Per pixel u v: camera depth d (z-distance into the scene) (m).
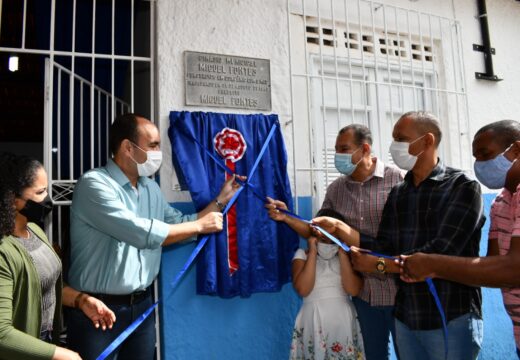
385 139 3.29
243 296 2.42
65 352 1.47
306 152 2.97
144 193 2.17
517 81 3.86
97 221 1.90
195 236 2.32
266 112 2.76
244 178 2.47
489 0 3.85
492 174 1.72
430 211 1.87
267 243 2.52
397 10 3.41
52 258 1.71
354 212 2.40
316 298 2.27
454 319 1.74
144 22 3.04
